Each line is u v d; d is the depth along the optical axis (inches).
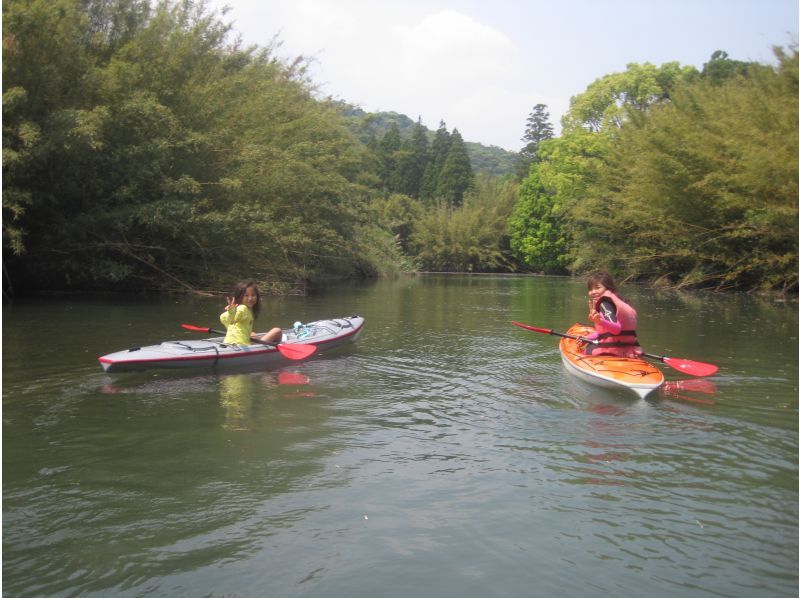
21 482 149.6
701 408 218.1
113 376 255.9
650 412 212.7
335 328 345.7
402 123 5270.7
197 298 588.7
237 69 761.0
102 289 629.0
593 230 1083.3
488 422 200.4
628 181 986.7
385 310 538.9
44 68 460.4
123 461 163.5
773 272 772.0
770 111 671.8
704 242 814.5
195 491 145.5
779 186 669.3
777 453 172.9
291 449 173.6
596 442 181.6
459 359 307.9
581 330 319.3
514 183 2161.7
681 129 824.9
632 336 272.2
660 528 130.1
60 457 165.8
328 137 979.9
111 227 565.6
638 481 153.4
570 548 122.1
